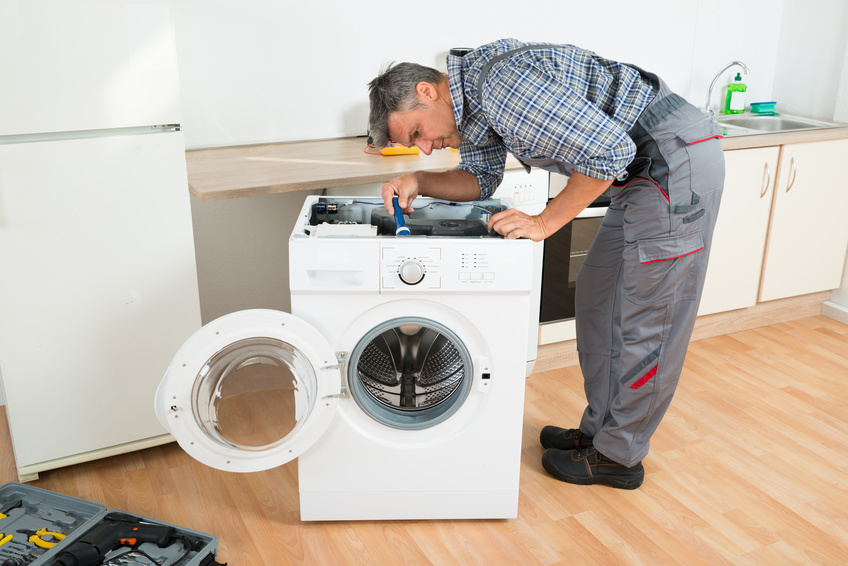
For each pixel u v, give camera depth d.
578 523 2.14
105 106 2.06
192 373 1.82
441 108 1.84
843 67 3.38
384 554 2.02
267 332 1.84
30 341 2.18
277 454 1.96
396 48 2.99
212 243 2.91
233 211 2.90
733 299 3.29
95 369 2.29
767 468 2.41
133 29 2.03
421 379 2.10
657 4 3.38
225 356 1.88
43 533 1.98
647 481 2.34
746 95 3.77
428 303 1.92
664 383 2.13
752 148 3.03
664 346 2.09
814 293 3.55
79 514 2.07
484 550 2.04
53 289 2.15
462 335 1.96
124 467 2.40
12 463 2.42
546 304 2.90
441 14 3.01
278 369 1.92
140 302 2.28
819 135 3.15
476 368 1.98
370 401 2.04
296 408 1.97
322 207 2.15
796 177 3.18
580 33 3.28
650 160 1.93
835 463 2.44
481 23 3.09
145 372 2.36
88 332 2.24
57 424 2.29
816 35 3.54
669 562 2.00
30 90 1.96
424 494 2.10
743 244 3.20
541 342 2.96
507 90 1.70
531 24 3.18
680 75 3.57
